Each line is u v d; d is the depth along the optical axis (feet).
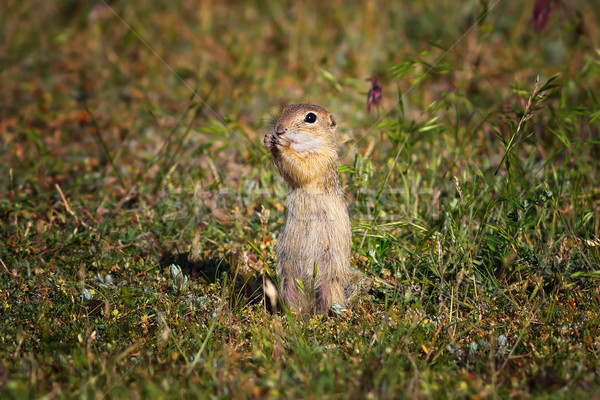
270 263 33.73
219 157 45.27
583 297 30.35
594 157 40.01
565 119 38.06
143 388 22.88
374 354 25.36
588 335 27.53
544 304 29.91
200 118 51.29
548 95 33.24
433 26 61.98
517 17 63.26
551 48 56.95
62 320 29.17
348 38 62.80
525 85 44.86
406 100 53.11
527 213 34.19
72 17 69.46
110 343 26.94
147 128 50.49
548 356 25.88
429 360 25.99
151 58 59.93
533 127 39.93
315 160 29.73
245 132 46.65
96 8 58.08
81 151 48.06
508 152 31.63
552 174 38.50
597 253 31.35
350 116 49.67
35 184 41.81
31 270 32.96
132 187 40.34
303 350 25.09
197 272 33.86
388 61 58.54
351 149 39.68
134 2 68.80
